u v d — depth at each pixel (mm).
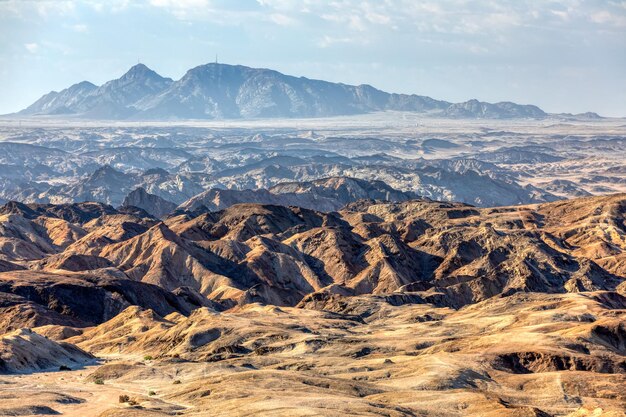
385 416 119062
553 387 153125
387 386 150500
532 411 127688
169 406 131000
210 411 123188
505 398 147875
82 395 145000
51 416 125188
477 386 152875
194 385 148125
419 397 137125
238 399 129250
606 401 147625
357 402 126312
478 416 127812
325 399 126688
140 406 129625
